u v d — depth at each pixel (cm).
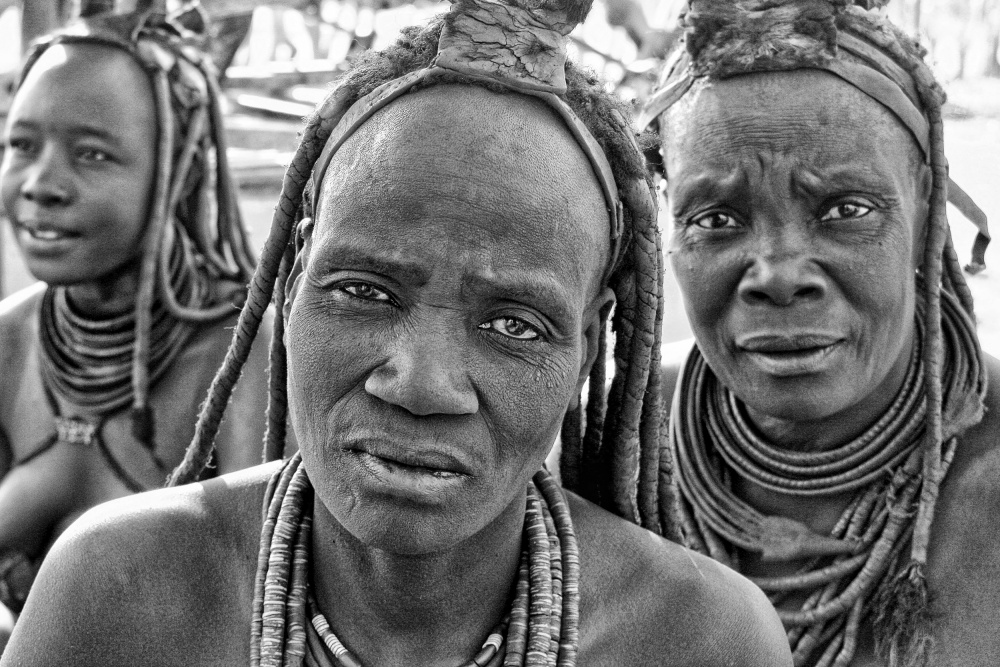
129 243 311
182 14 352
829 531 246
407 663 167
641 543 178
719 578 177
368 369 151
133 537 169
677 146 237
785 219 226
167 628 166
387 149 151
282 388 188
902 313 231
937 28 462
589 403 184
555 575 169
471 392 150
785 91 226
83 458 317
